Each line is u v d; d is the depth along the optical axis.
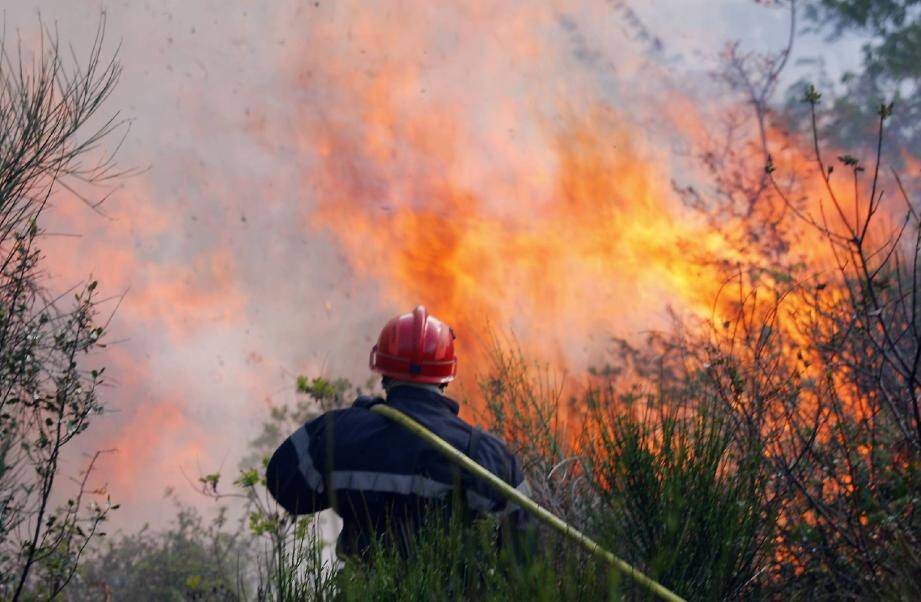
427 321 7.34
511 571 5.70
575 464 8.00
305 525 6.78
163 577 12.44
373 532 6.31
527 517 6.46
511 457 7.00
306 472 7.00
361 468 6.84
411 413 7.02
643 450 6.71
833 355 8.15
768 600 6.93
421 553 6.01
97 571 12.77
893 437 7.79
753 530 6.63
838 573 6.79
